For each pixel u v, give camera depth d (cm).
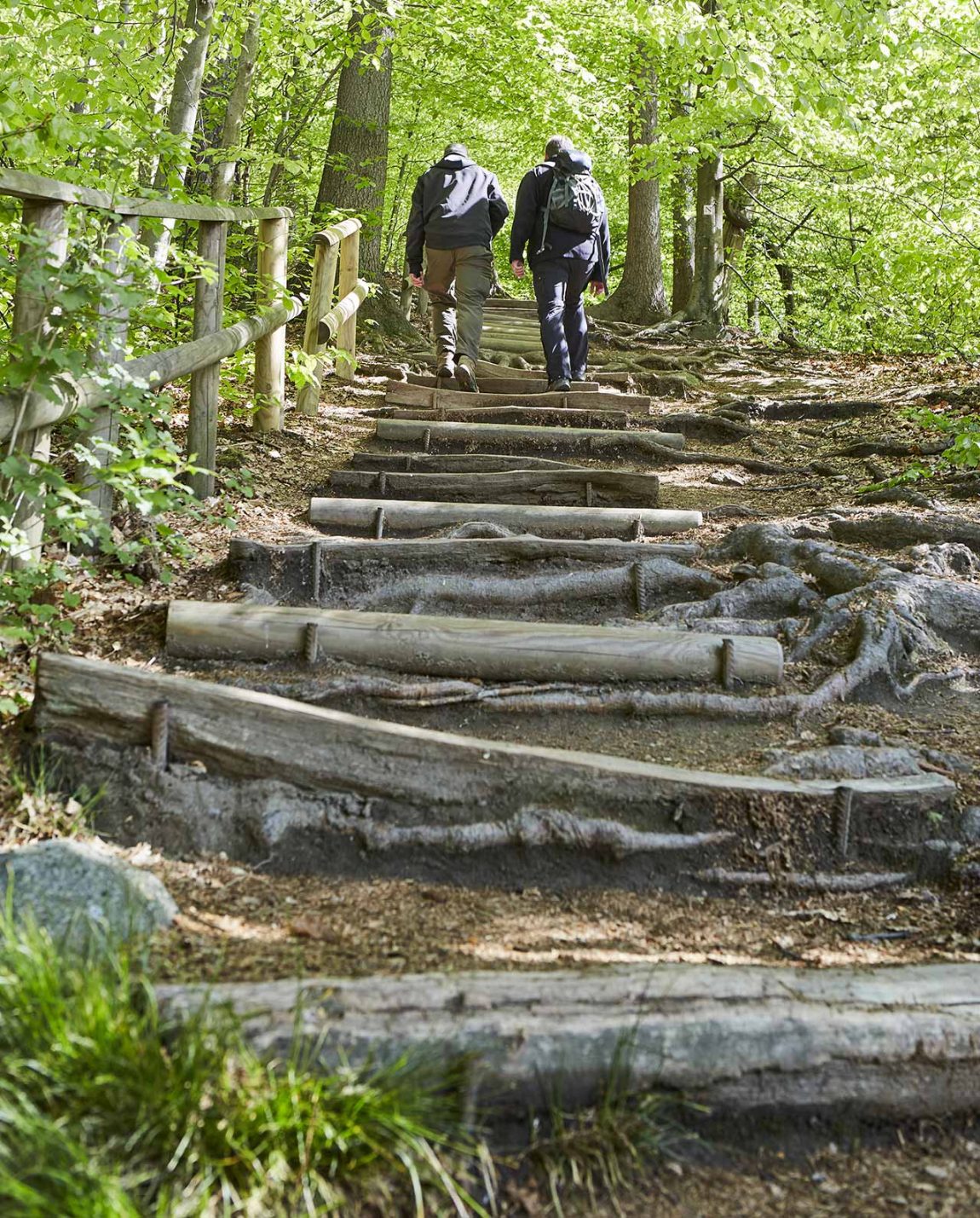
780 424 877
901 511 570
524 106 1395
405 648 388
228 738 316
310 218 1201
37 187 352
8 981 218
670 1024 237
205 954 255
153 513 378
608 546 494
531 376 952
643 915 297
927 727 381
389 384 827
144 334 543
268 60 1100
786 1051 238
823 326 2166
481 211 820
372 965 258
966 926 301
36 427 372
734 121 1413
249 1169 202
